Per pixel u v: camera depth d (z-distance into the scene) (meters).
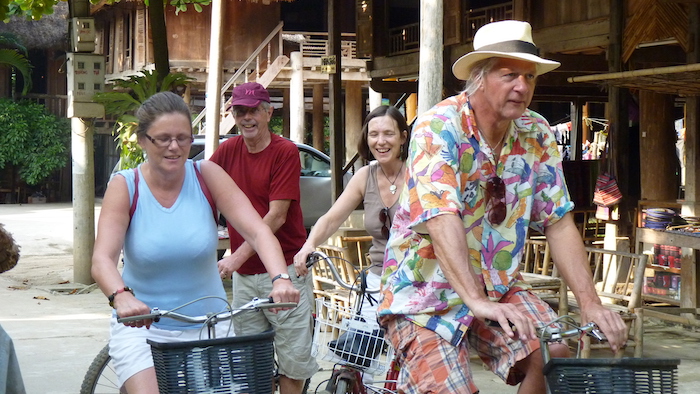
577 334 2.61
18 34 25.39
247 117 4.41
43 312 8.39
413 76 11.88
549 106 19.38
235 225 3.22
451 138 2.80
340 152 10.87
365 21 12.34
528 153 2.93
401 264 2.96
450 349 2.83
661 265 7.94
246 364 2.55
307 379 4.61
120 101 9.75
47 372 5.99
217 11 8.01
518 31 2.75
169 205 3.16
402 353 2.96
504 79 2.74
